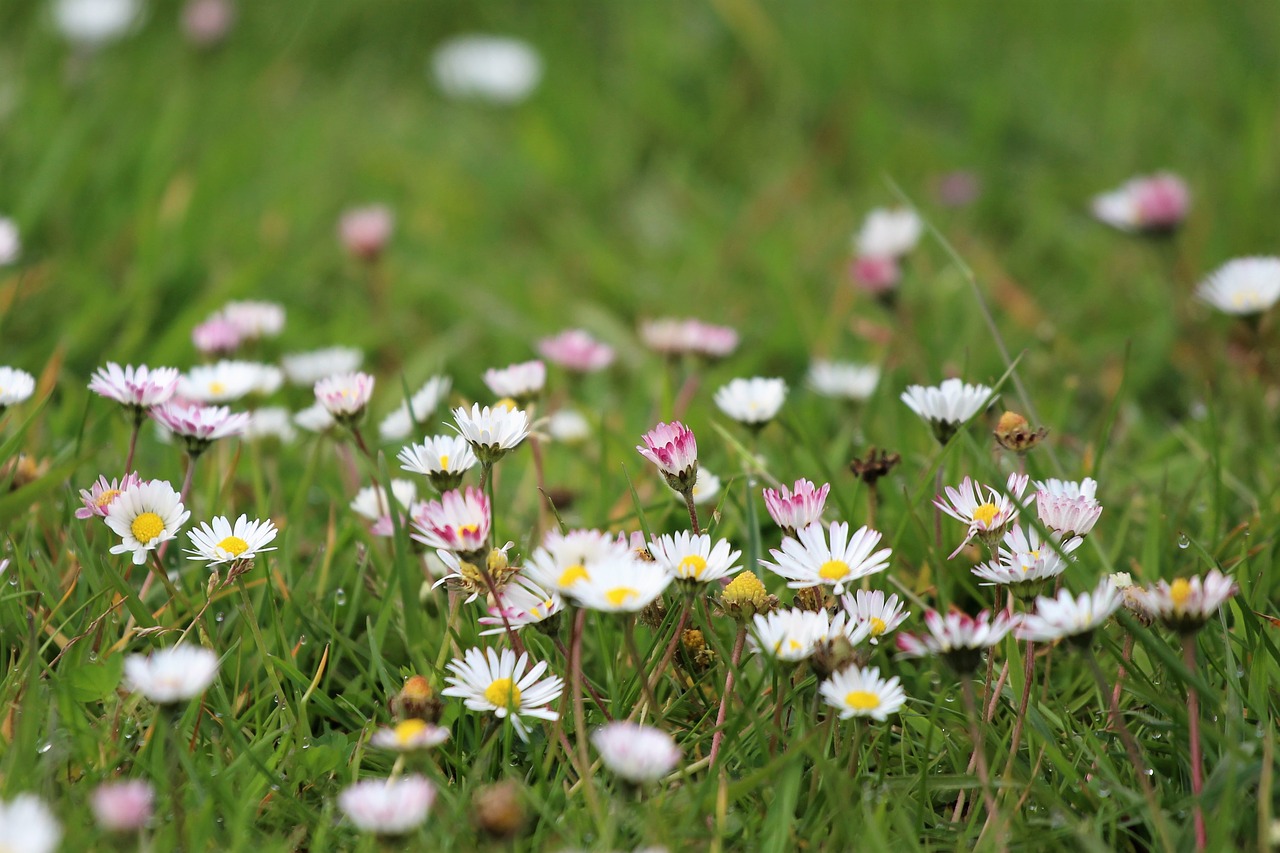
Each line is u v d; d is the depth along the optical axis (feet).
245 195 6.13
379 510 4.08
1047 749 3.82
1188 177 6.41
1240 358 4.56
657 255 6.19
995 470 4.13
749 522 4.05
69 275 4.95
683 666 3.95
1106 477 4.35
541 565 3.76
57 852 3.69
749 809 3.82
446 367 5.01
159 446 4.42
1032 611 3.83
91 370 4.65
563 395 4.52
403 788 3.67
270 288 5.44
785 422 4.33
